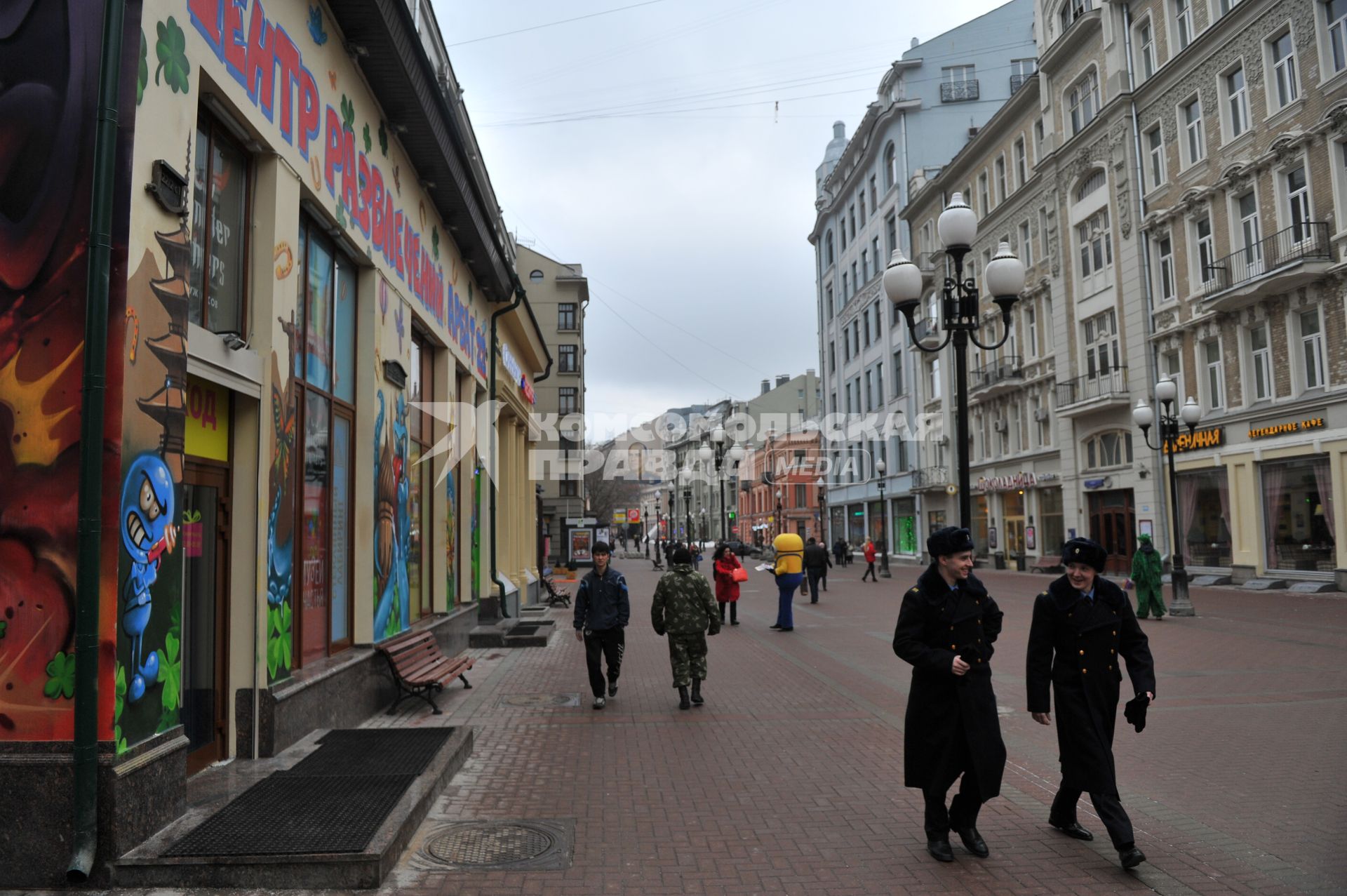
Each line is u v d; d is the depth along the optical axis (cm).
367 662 842
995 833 514
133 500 442
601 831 516
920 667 473
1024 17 4784
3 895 406
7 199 436
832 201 6084
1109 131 3028
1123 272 2973
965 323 731
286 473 673
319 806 502
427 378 1250
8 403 428
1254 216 2419
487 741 752
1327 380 2195
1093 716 480
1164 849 481
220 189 609
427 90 936
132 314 441
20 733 418
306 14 719
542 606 2161
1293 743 716
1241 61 2447
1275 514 2361
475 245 1366
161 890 413
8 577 421
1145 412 2005
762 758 692
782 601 1642
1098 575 494
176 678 486
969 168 4144
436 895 418
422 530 1200
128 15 450
